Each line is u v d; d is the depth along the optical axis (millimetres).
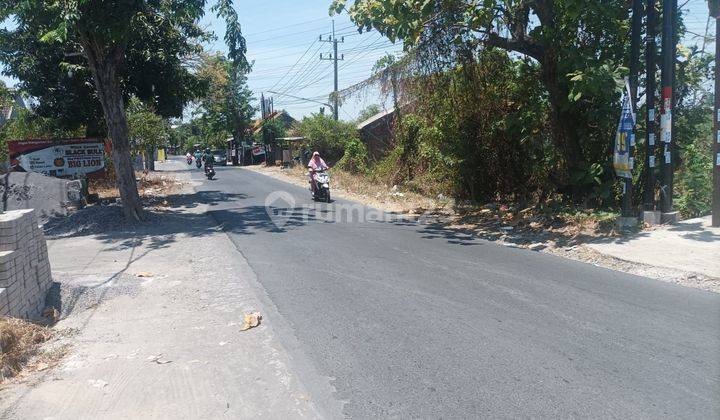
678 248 8273
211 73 25484
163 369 4676
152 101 19844
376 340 5137
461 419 3674
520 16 11680
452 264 8125
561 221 11062
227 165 59344
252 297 6719
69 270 8555
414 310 5969
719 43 9328
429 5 10648
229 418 3811
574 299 6203
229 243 10484
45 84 17984
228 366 4707
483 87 14492
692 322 5379
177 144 128125
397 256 8773
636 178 11602
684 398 3869
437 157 16688
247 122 57906
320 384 4277
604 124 11180
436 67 14664
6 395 4227
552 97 11734
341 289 6906
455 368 4461
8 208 15141
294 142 41188
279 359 4797
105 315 6227
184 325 5816
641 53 11000
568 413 3699
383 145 29828
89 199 18203
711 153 11633
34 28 13875
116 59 13359
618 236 9406
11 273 5555
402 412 3793
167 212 16031
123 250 10273
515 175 14727
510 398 3932
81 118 18922
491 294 6484
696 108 11727
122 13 12039
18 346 4941
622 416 3646
